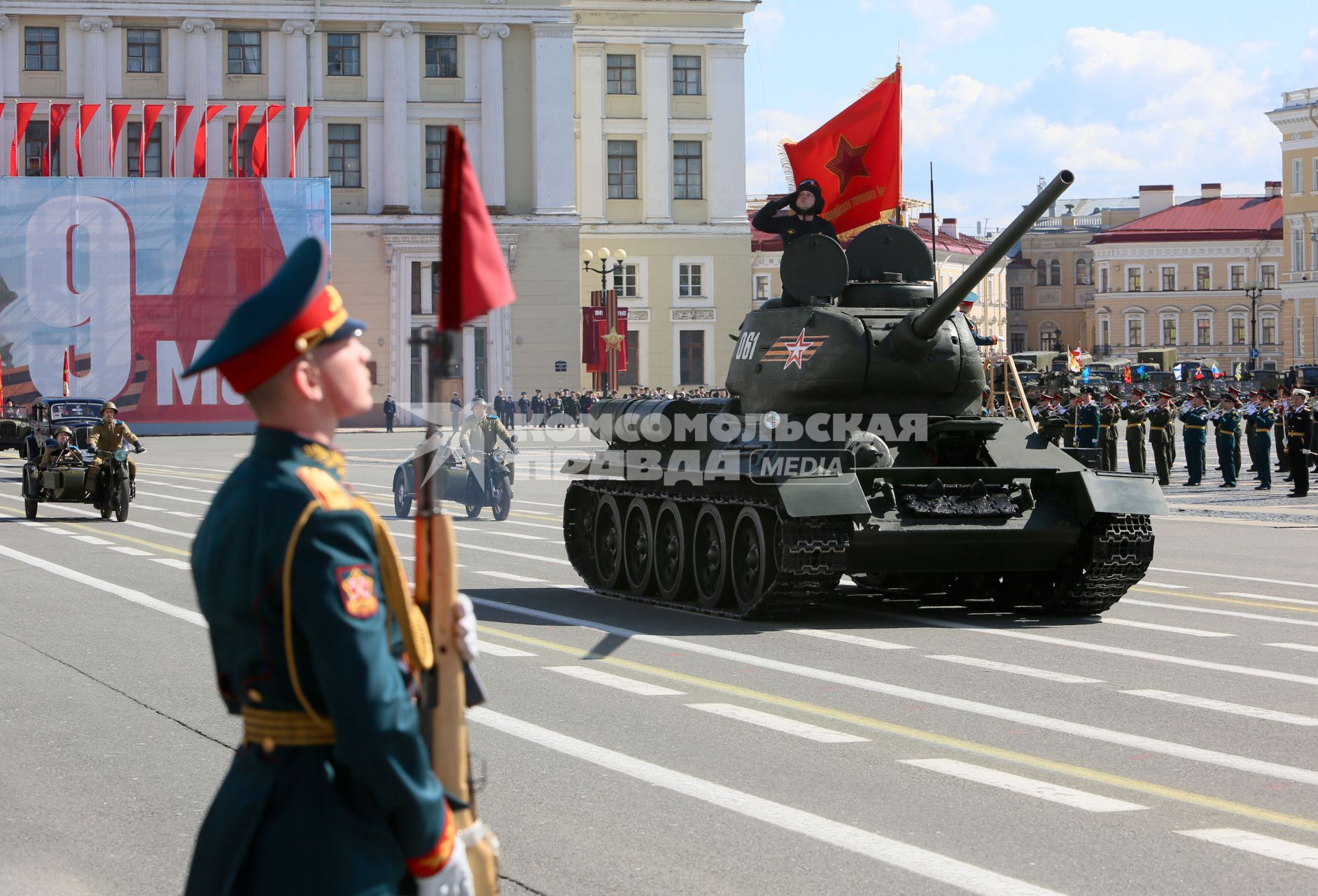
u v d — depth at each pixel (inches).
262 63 4581.7
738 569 1013.2
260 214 4188.0
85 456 1788.9
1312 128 6225.4
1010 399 1224.2
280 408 249.1
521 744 625.6
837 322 1063.6
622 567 1139.3
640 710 695.7
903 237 1143.6
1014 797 542.9
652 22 5054.1
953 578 1127.0
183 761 608.1
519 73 4734.3
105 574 1239.5
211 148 4559.5
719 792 550.0
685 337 5137.8
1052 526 984.3
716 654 856.3
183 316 4165.8
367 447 3587.6
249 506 240.2
